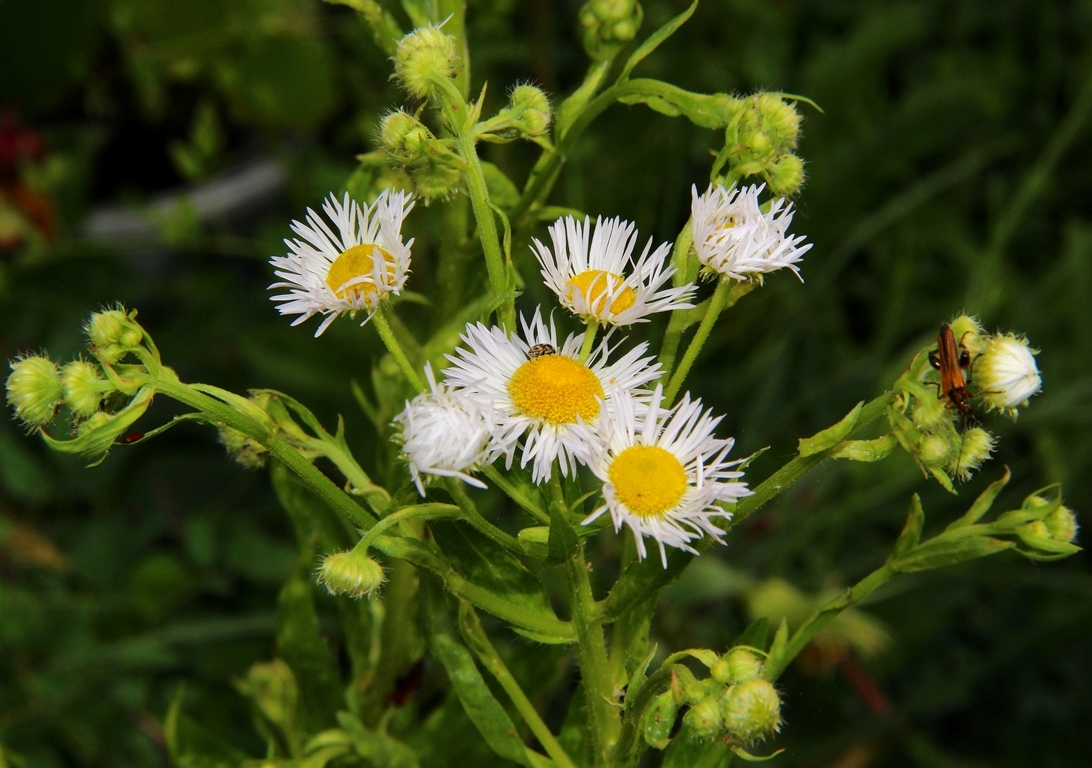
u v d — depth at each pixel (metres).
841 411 0.39
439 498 0.22
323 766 0.24
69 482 0.39
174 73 0.47
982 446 0.21
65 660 0.34
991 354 0.20
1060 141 0.38
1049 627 0.37
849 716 0.37
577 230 0.21
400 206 0.21
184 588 0.35
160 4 0.44
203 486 0.40
